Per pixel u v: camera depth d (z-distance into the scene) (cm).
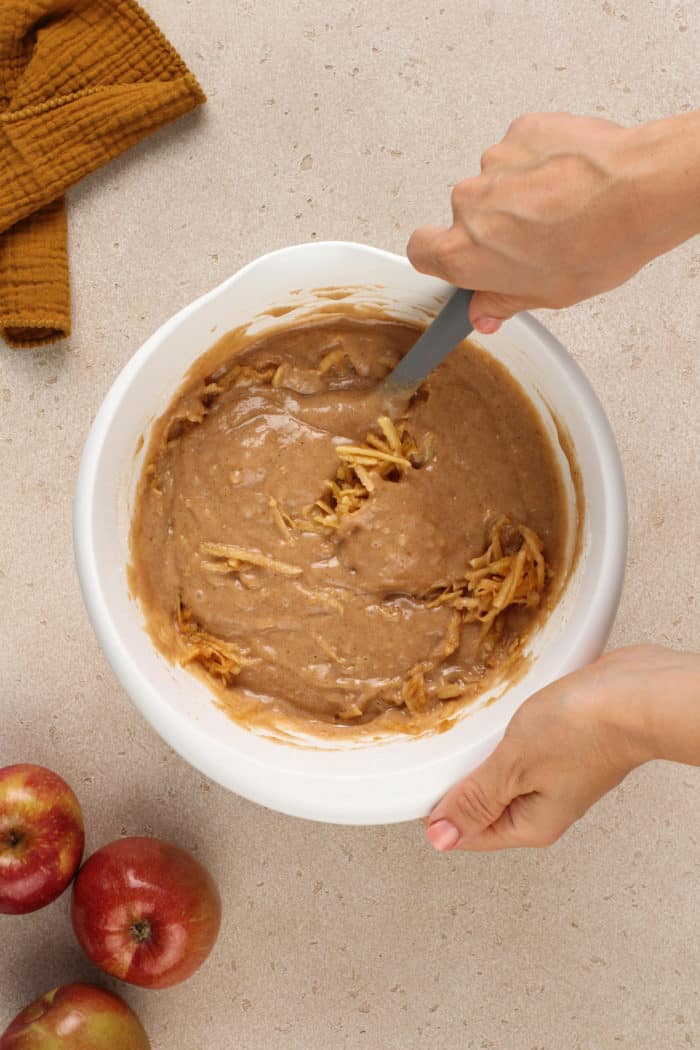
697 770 98
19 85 95
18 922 98
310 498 89
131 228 96
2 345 97
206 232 96
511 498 90
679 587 97
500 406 89
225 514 90
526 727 82
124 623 85
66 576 97
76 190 96
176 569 90
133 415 86
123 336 96
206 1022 98
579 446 86
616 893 98
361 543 89
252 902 98
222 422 90
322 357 90
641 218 74
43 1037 92
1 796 92
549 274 77
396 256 84
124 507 88
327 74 97
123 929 93
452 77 97
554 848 98
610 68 97
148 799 97
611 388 97
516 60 97
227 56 97
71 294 96
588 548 86
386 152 97
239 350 90
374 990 98
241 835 98
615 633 97
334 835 98
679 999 98
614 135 74
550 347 85
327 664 90
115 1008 94
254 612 90
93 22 95
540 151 75
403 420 90
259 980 98
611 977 98
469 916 98
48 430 97
